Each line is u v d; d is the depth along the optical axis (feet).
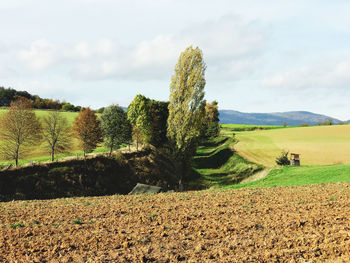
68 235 40.45
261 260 30.55
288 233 38.58
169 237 38.83
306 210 50.80
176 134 127.65
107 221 47.37
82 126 146.10
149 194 78.89
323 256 30.89
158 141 198.90
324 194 65.26
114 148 165.07
